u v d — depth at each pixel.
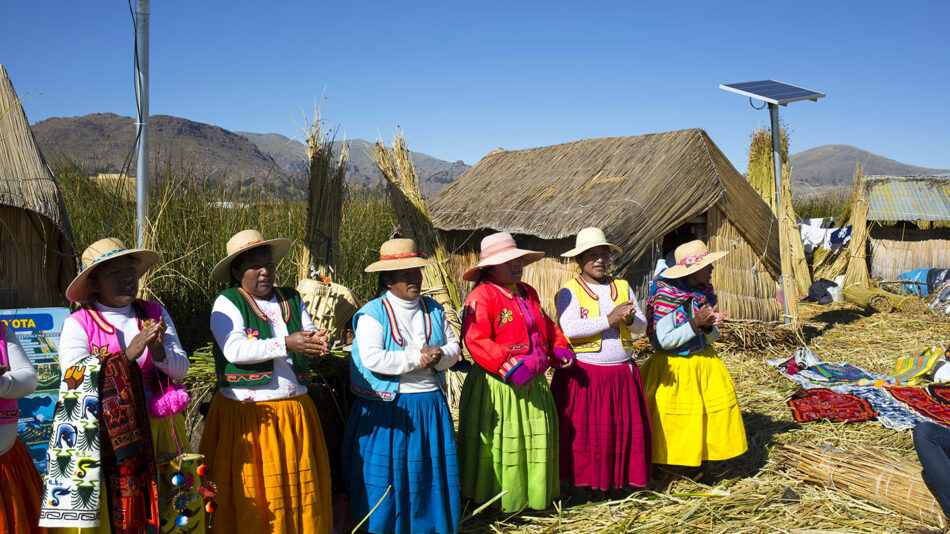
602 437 3.54
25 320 3.27
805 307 10.16
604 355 3.59
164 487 2.53
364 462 3.08
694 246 3.85
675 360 3.83
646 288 7.27
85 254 2.56
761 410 5.32
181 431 2.67
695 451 3.76
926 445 3.25
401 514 3.05
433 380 3.17
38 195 3.68
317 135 4.86
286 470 2.78
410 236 5.38
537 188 8.45
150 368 2.56
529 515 3.57
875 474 3.68
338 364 3.62
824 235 12.16
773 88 7.99
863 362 6.85
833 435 4.72
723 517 3.57
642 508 3.64
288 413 2.82
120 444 2.36
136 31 4.24
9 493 2.31
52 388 3.28
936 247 11.56
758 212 7.83
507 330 3.33
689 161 7.19
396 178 5.46
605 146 8.51
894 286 11.04
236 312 2.83
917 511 3.44
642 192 7.06
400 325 3.13
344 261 7.71
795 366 6.34
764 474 4.09
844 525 3.46
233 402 2.79
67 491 2.30
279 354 2.74
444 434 3.15
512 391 3.33
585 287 3.70
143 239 4.41
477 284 3.48
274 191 7.34
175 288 5.73
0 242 3.67
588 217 7.04
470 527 3.41
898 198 11.60
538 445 3.34
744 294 7.76
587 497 3.79
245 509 2.71
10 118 3.80
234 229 6.56
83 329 2.51
